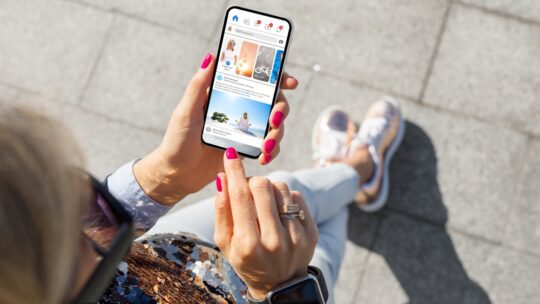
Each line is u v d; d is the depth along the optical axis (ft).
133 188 3.58
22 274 1.20
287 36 4.12
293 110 8.57
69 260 1.39
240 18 4.18
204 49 8.78
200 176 3.95
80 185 1.45
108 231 2.04
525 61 8.34
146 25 8.88
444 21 8.55
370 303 7.93
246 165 8.37
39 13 9.00
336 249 6.18
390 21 8.61
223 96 4.15
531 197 7.98
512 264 7.85
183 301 3.30
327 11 8.71
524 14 8.46
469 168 8.18
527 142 8.13
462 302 7.82
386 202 8.27
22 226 1.19
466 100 8.35
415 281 7.95
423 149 8.34
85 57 8.84
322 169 7.06
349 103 8.51
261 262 2.70
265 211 2.68
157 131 8.59
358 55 8.59
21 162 1.22
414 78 8.48
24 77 8.78
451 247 8.00
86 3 9.00
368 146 8.00
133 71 8.77
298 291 2.87
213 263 3.64
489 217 8.02
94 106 8.69
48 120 1.38
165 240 3.65
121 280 3.15
